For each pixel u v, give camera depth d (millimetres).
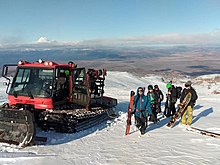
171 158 7133
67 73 10492
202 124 11898
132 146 8219
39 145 7961
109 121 12125
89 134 9664
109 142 8656
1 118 8109
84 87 11125
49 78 9656
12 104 9781
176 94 13609
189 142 8773
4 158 6590
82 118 9859
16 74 10047
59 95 10039
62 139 8797
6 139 8000
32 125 7773
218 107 18953
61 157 7000
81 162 6703
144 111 9750
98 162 6738
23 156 6805
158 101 12219
